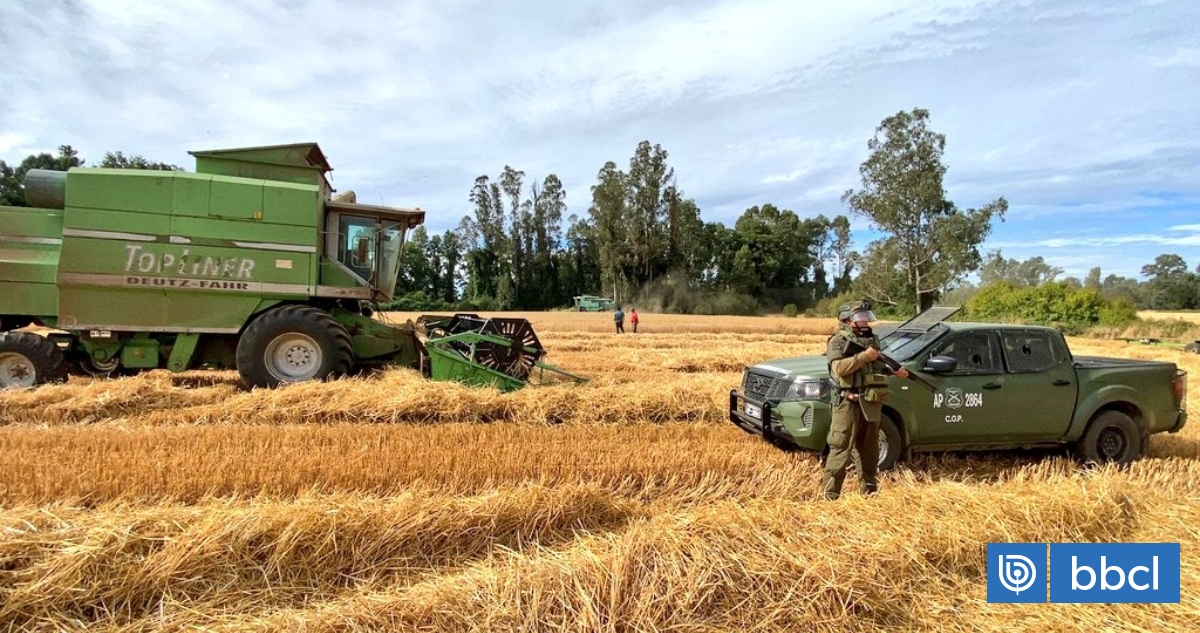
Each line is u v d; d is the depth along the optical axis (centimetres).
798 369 587
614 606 288
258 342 823
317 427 639
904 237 4506
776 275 7412
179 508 374
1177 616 303
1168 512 414
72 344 842
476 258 7162
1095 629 294
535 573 307
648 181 6525
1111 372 615
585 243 7450
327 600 315
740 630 291
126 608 300
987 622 301
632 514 422
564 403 766
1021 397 581
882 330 668
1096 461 590
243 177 893
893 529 361
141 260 807
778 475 520
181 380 943
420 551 353
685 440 630
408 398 733
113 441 555
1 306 800
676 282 6506
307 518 345
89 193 791
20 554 305
